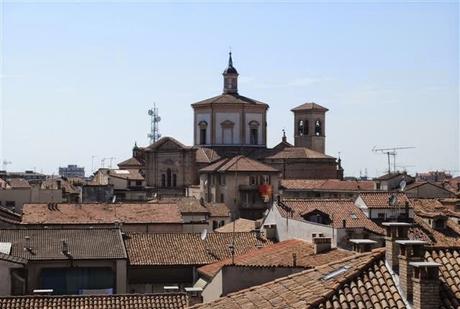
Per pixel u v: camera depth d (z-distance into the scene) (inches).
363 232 2785.4
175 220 3782.0
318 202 3292.3
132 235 3063.5
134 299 1866.4
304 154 6914.4
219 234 3102.9
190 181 6653.5
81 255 2763.3
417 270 970.7
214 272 2203.5
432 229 3191.4
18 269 2600.9
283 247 2293.3
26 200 5103.3
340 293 1010.1
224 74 7386.8
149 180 6752.0
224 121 6919.3
